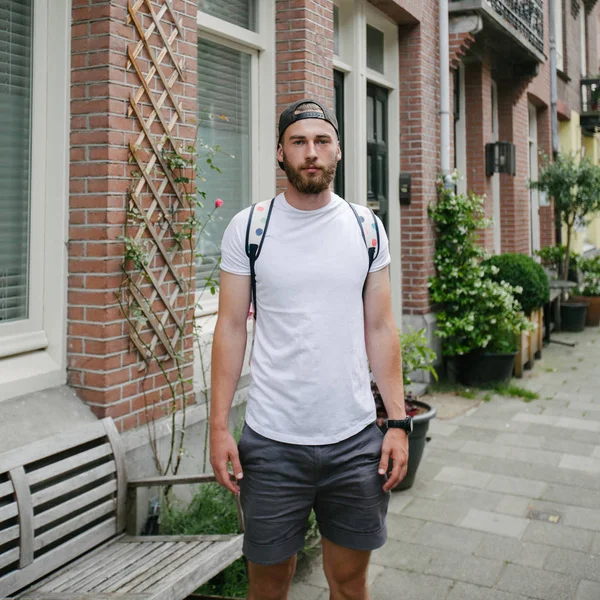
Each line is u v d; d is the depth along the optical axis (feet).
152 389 11.55
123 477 10.25
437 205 23.27
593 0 53.57
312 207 7.07
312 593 10.64
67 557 9.27
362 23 20.34
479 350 22.58
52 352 10.98
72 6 10.80
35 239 10.98
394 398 7.35
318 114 6.95
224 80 15.76
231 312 7.20
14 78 10.80
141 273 11.15
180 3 12.07
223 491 11.59
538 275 26.22
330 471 7.08
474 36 25.09
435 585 10.89
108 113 10.59
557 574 11.18
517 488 14.78
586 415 20.12
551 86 39.86
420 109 22.52
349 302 7.04
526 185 35.04
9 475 8.64
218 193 15.61
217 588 10.53
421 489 14.75
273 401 7.03
